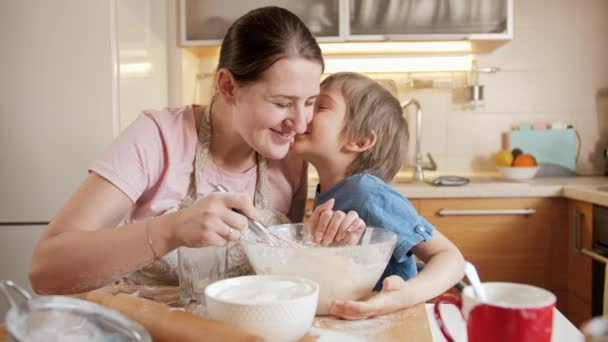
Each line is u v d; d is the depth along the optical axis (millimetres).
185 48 2889
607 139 3121
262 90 1035
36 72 2287
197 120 1289
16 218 2332
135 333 664
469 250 2617
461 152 3139
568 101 3115
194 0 2771
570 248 2609
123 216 1145
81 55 2279
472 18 2721
